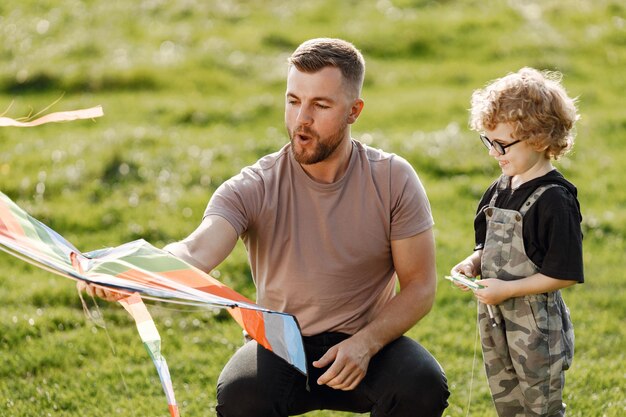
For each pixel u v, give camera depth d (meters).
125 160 9.17
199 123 11.31
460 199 8.42
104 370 4.96
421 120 11.47
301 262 3.54
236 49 14.64
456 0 17.02
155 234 7.51
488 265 3.63
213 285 2.99
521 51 14.62
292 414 3.48
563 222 3.47
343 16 16.23
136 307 2.96
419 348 3.47
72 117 3.10
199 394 4.71
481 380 4.88
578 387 4.75
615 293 6.29
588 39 15.31
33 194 8.43
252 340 3.59
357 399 3.42
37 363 5.03
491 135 3.64
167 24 15.88
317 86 3.36
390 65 14.26
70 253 3.02
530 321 3.56
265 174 3.59
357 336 3.35
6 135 10.45
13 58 14.36
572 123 3.62
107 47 14.63
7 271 6.62
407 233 3.55
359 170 3.57
